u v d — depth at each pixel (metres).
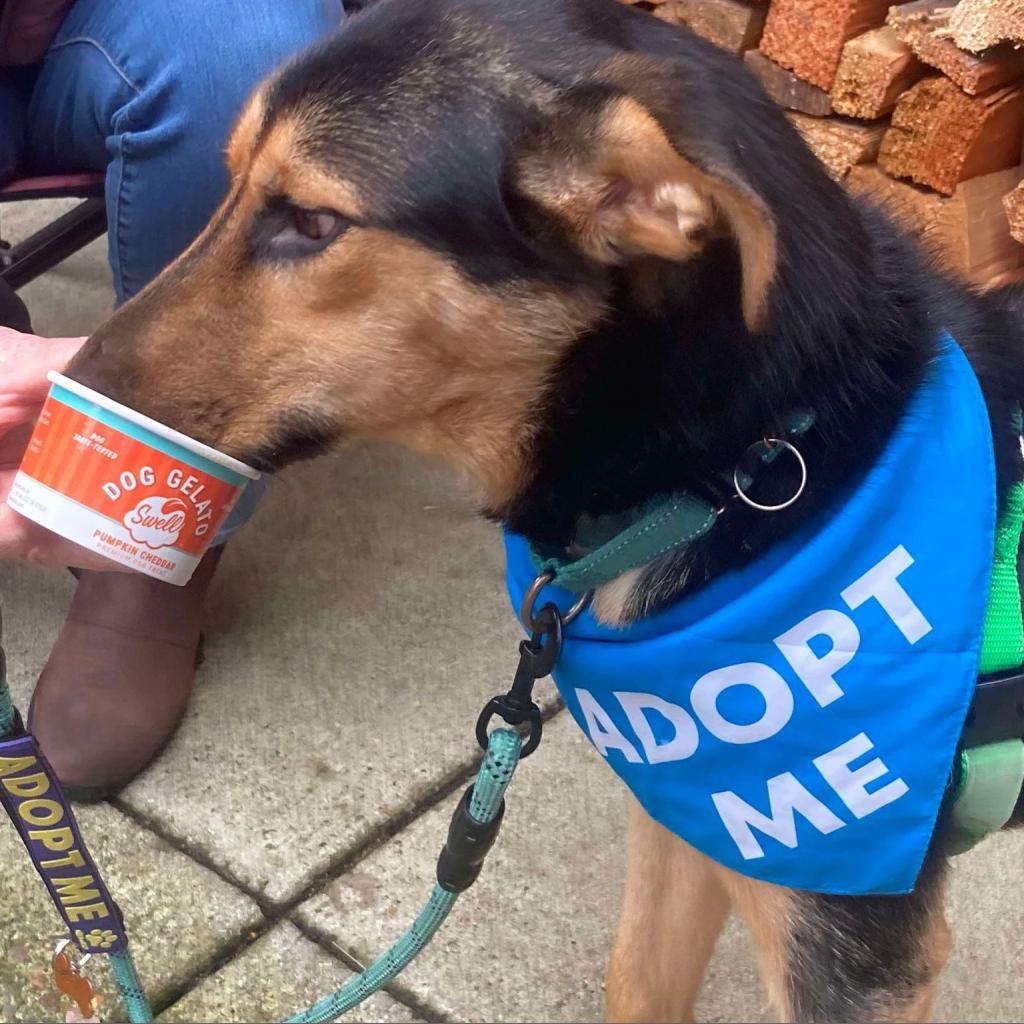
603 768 0.81
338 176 0.45
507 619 0.92
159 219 0.77
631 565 0.48
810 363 0.45
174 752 0.81
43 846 0.50
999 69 0.91
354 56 0.47
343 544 0.99
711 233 0.43
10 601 0.92
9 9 0.76
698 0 1.04
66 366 0.49
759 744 0.47
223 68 0.74
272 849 0.75
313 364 0.48
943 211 0.96
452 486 0.83
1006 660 0.46
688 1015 0.66
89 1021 0.59
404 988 0.68
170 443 0.46
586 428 0.48
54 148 0.84
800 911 0.51
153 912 0.71
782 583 0.45
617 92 0.44
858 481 0.45
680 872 0.60
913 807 0.46
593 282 0.46
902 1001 0.52
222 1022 0.66
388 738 0.82
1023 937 0.71
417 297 0.47
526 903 0.73
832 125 0.99
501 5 0.47
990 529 0.44
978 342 0.51
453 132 0.45
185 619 0.82
